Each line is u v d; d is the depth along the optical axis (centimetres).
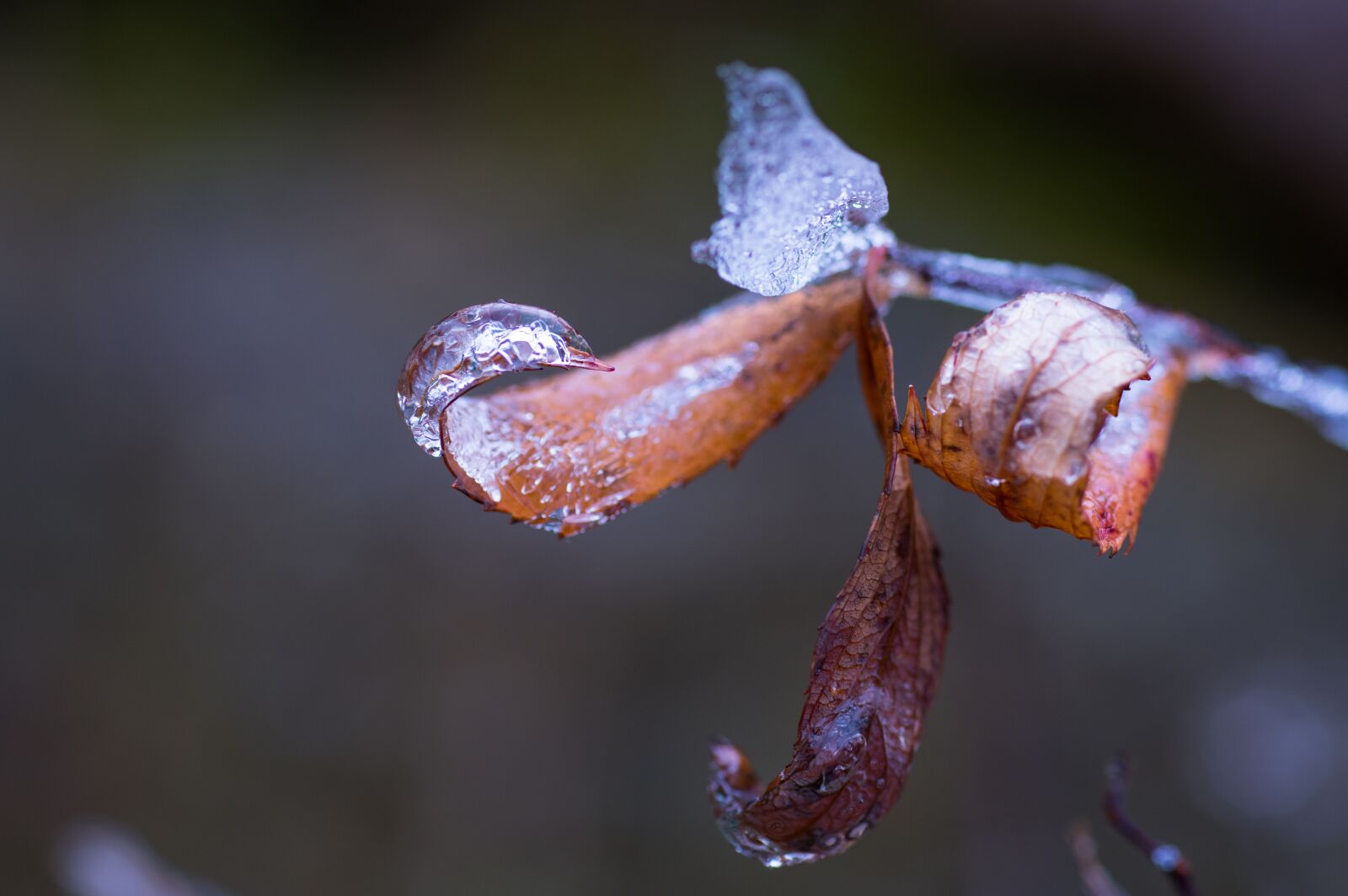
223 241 79
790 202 19
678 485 19
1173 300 81
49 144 85
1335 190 80
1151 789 62
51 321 74
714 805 19
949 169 87
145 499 68
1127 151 87
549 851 60
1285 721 63
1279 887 59
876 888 59
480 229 80
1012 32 89
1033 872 60
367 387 72
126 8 94
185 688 63
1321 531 70
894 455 18
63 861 58
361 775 62
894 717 18
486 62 95
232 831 61
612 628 65
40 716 62
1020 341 18
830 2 94
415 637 65
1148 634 66
